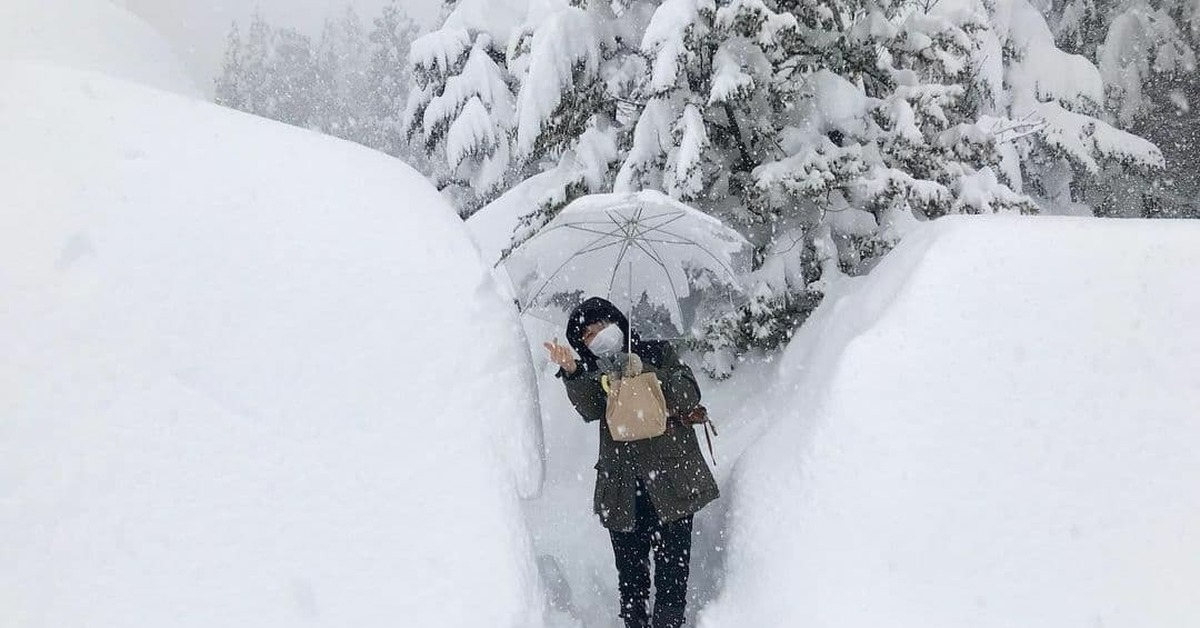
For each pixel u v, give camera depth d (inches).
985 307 112.9
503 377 110.6
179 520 83.2
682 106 202.1
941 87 199.6
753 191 187.8
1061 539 92.0
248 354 95.6
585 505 149.3
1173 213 463.8
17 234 93.9
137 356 90.0
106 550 79.4
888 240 193.2
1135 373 102.1
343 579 86.7
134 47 196.4
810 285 191.0
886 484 100.0
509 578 92.6
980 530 94.5
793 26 181.6
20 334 87.0
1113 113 521.3
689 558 130.0
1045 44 382.3
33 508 78.8
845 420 106.1
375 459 95.3
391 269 111.9
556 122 211.6
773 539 104.9
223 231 104.2
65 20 181.9
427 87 523.8
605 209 118.0
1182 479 93.2
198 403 90.1
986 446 100.3
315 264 107.0
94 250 95.3
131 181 104.0
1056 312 110.0
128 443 85.0
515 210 246.2
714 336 185.9
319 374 98.3
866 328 119.6
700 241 132.4
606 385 125.7
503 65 483.5
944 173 205.9
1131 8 522.9
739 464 129.8
